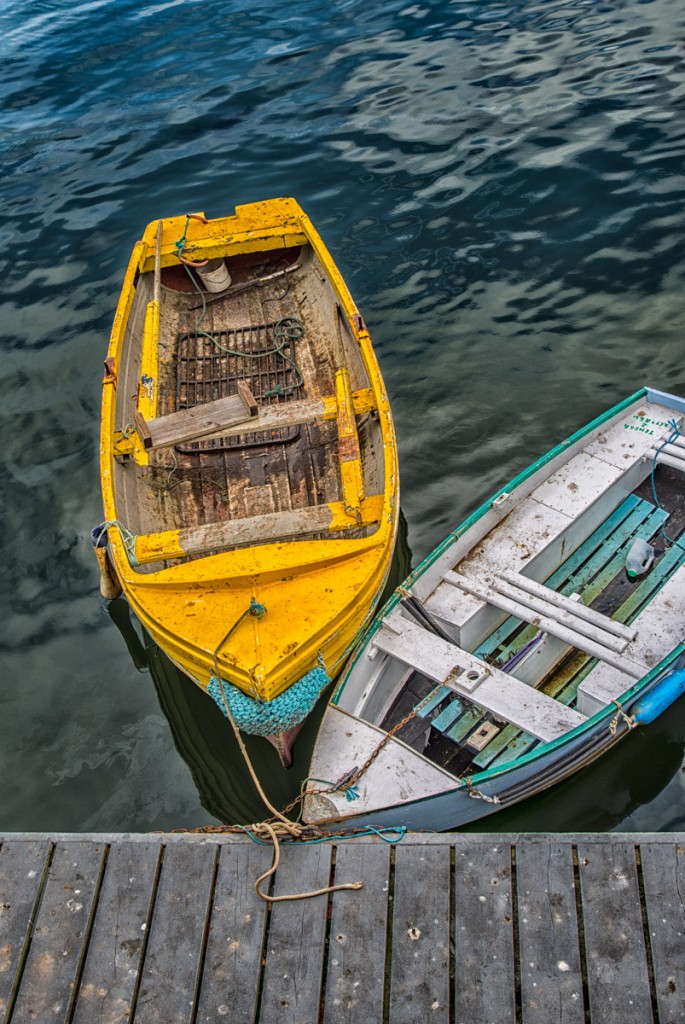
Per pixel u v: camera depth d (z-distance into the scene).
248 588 7.18
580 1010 4.87
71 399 11.29
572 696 7.49
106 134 16.36
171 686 8.09
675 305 11.12
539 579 8.26
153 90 17.55
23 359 11.96
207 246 11.37
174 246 11.40
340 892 5.41
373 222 13.16
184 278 11.73
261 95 16.72
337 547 7.38
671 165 13.16
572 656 7.82
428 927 5.22
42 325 12.48
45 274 13.38
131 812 7.14
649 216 12.39
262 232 11.50
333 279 10.34
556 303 11.41
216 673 6.66
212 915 5.39
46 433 10.86
